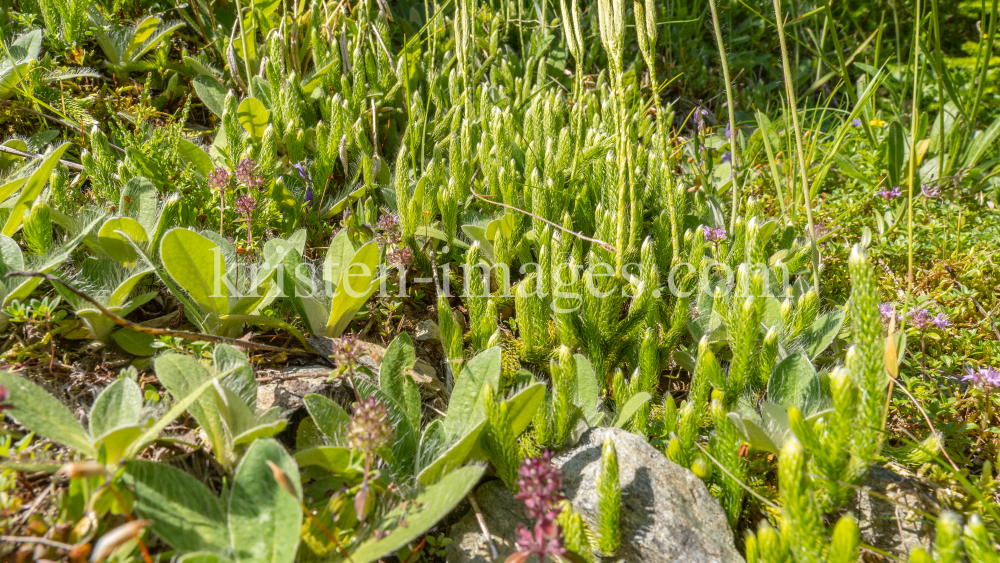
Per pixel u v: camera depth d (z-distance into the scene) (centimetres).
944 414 199
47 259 165
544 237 201
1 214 184
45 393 124
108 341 167
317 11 289
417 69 298
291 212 222
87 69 250
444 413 170
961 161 348
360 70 264
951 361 210
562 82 362
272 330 185
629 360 193
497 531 145
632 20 421
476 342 186
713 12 214
